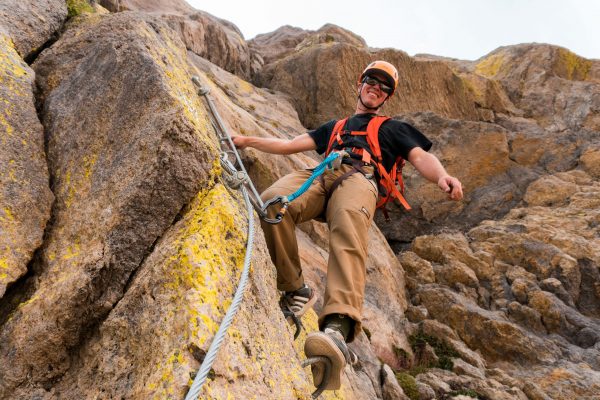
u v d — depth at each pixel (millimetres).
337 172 2807
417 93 16484
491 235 11891
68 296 1978
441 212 13523
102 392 1728
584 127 17172
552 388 7605
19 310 2037
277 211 2611
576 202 12828
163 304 1815
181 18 12977
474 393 6922
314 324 3775
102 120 2629
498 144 14461
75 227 2285
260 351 1912
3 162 2344
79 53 3105
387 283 8953
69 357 1987
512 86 19828
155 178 2193
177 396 1482
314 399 2188
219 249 2041
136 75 2678
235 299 1784
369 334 7324
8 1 3217
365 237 2533
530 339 8539
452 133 14625
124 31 3076
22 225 2256
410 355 7738
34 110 2709
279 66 16391
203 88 3176
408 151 2908
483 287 10508
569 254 10812
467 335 8828
